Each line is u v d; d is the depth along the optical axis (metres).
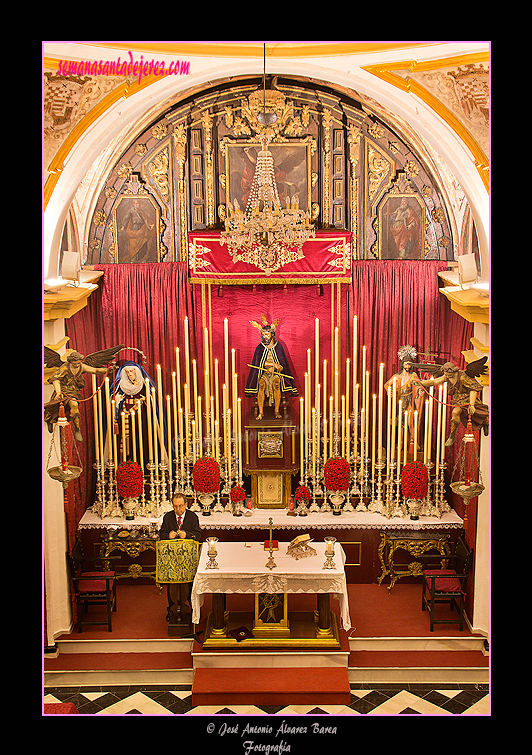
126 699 9.07
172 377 11.31
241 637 9.51
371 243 11.20
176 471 11.45
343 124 10.89
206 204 11.12
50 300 8.40
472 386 9.17
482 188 8.95
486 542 9.59
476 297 8.96
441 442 11.16
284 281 10.98
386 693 9.16
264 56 8.09
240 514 11.12
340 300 11.20
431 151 10.41
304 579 9.20
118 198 11.06
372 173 11.03
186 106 10.78
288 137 10.95
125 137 10.59
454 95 8.12
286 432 11.28
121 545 10.88
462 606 9.82
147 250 11.21
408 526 10.81
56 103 7.77
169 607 9.89
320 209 11.12
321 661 9.37
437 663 9.41
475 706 8.85
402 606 10.52
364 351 11.23
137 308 11.25
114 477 11.66
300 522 10.91
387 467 11.21
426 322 11.22
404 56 7.92
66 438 10.09
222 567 9.34
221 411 11.61
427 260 11.17
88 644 9.75
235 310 11.27
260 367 10.99
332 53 8.03
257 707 8.88
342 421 11.33
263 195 8.64
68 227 10.34
